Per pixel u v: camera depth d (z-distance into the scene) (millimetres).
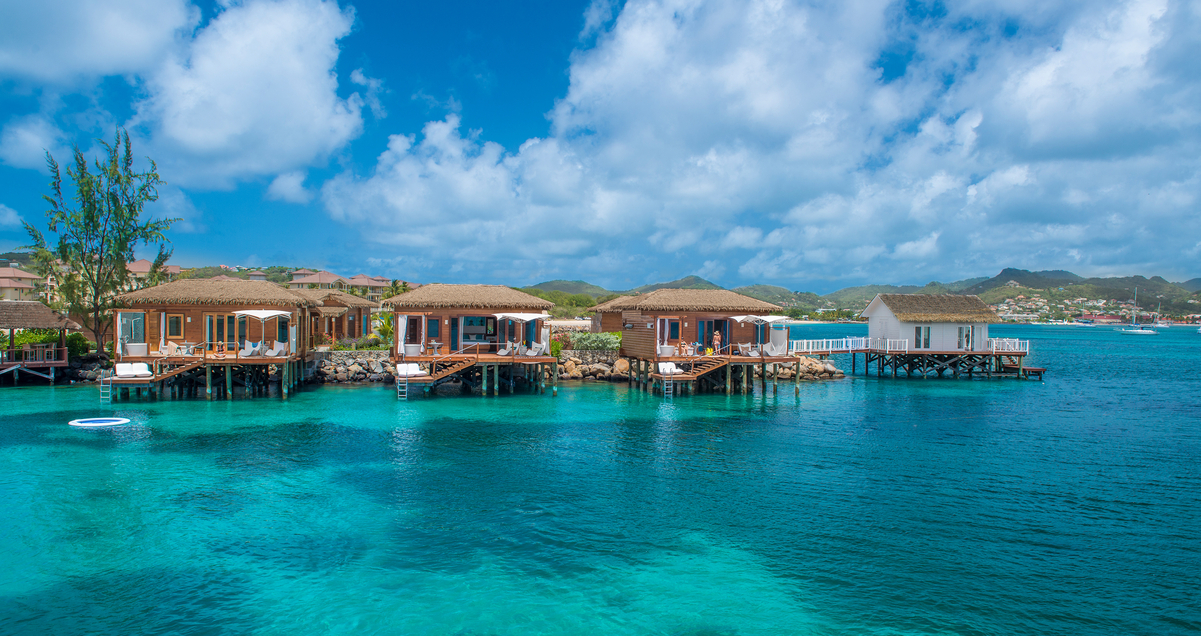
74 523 15641
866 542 15023
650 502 17797
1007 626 11328
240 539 14805
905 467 21719
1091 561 14023
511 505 17438
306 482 19266
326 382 41062
